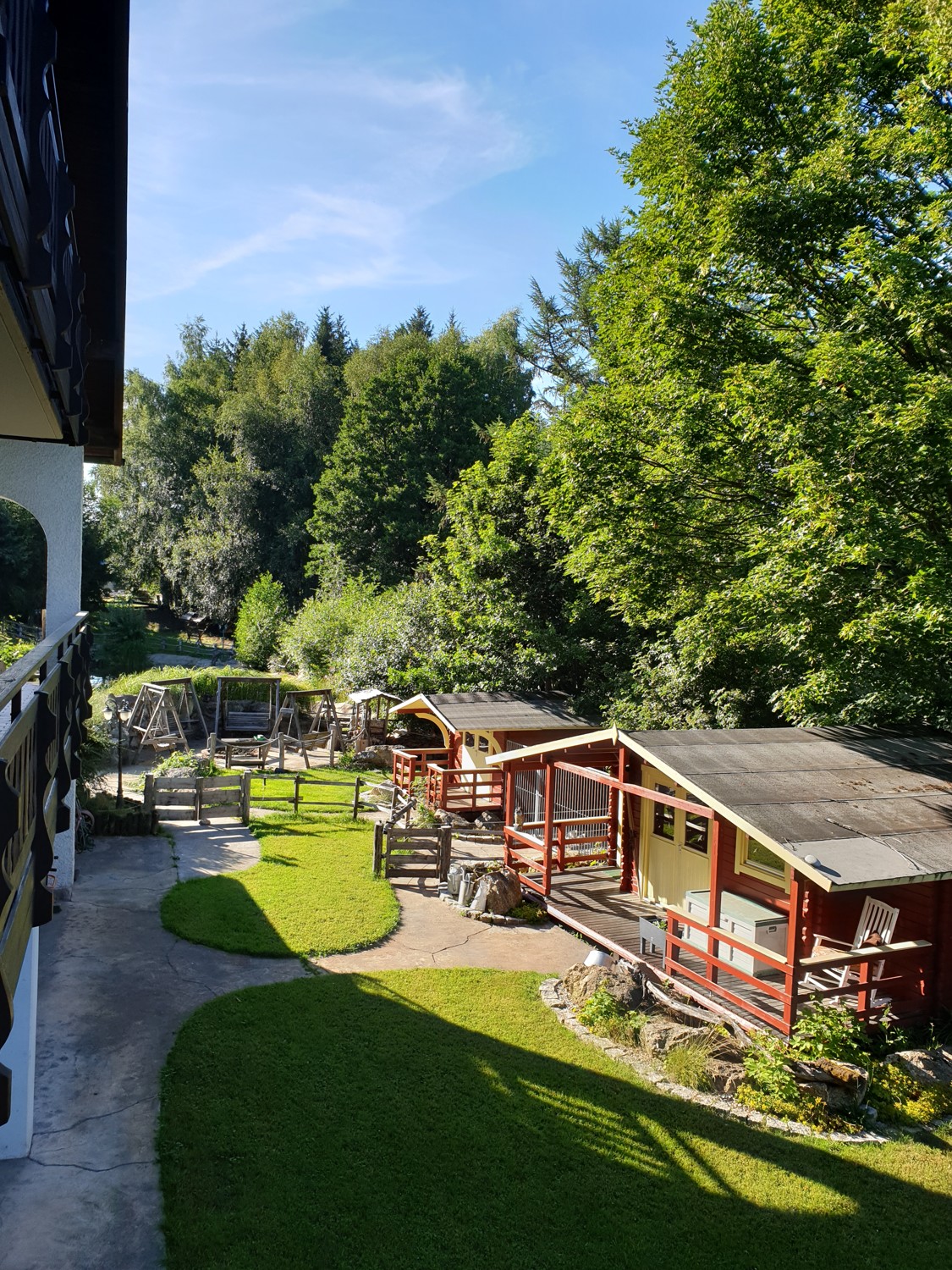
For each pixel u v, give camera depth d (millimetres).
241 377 67438
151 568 65250
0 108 3158
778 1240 6398
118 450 12359
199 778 18250
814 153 13867
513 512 26672
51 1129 7234
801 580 13328
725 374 15336
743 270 15898
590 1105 8109
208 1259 5809
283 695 31781
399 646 29453
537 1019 9953
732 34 15453
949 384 11516
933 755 12109
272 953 11336
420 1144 7305
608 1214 6574
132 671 43125
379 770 26281
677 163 16141
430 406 48812
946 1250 6410
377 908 13422
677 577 17547
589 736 12539
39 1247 5871
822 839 9008
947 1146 7844
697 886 12953
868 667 13508
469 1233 6258
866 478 11852
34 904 4766
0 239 3631
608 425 17422
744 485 16422
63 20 5512
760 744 11883
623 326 18141
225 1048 8703
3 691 3420
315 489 51844
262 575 52875
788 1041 9031
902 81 14188
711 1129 7844
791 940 9016
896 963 10398
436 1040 9219
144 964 10742
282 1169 6824
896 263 11883
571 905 13500
